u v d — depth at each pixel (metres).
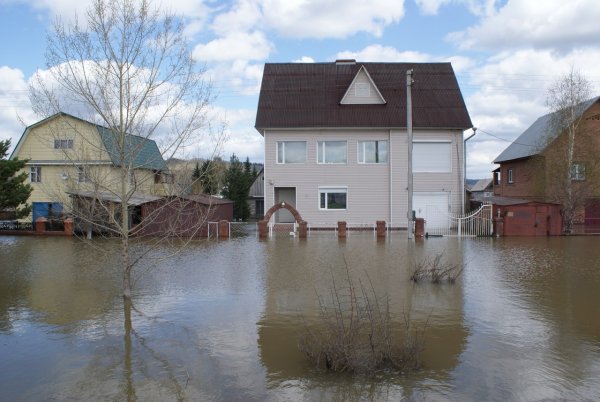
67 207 11.09
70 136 12.55
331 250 18.39
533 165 30.59
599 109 28.88
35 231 25.73
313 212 28.11
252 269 14.05
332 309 9.35
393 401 5.50
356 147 27.92
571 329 8.04
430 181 27.81
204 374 6.30
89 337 7.82
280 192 29.42
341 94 29.38
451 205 27.83
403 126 27.45
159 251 18.42
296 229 26.30
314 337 7.08
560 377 6.10
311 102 28.95
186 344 7.43
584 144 26.30
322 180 28.02
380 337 6.80
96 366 6.61
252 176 55.09
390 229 27.77
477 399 5.52
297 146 28.08
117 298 10.41
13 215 24.16
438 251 18.00
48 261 15.87
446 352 6.96
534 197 30.67
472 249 18.69
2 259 16.38
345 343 6.48
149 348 7.27
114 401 5.61
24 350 7.26
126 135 10.73
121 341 7.59
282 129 27.81
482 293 10.70
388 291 10.90
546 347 7.17
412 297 10.30
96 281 12.33
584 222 30.22
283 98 29.20
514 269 13.92
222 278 12.62
